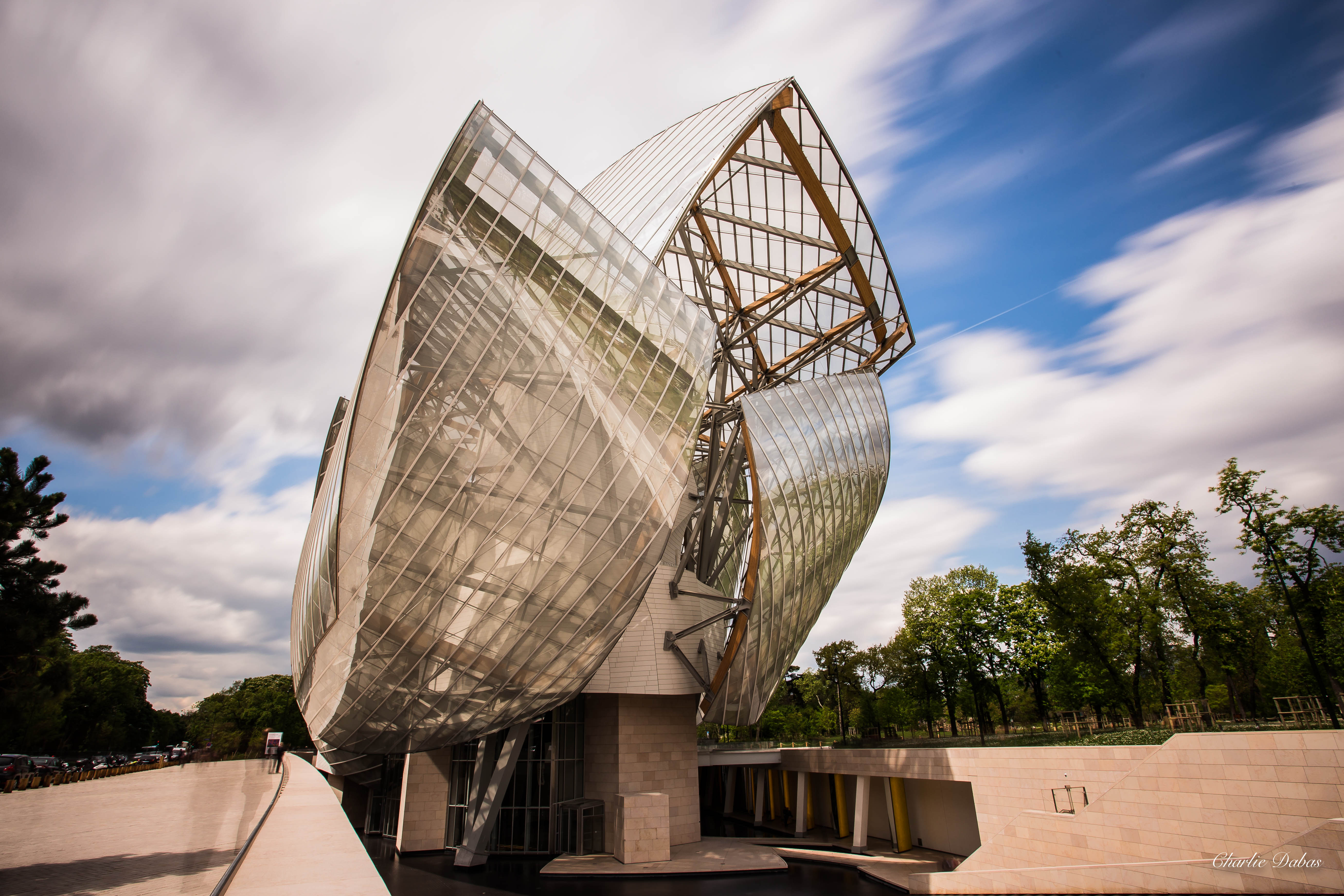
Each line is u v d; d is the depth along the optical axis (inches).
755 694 1459.2
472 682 994.1
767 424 1451.8
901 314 1663.4
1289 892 699.4
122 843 979.9
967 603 2130.9
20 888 679.7
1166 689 1932.8
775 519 1384.1
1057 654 1956.2
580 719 1470.2
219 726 4611.2
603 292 1027.9
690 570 1589.6
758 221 1604.3
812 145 1380.4
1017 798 1127.0
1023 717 2952.8
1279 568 1359.5
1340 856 670.5
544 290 963.3
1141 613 1692.9
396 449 897.5
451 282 903.1
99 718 3764.8
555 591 984.9
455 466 914.1
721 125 1451.8
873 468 1683.1
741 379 1865.2
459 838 1409.9
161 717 5585.6
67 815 1295.5
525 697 1061.1
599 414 995.3
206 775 2498.8
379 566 917.2
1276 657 2012.8
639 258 1097.4
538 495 951.0
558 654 1029.8
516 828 1385.3
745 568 1696.6
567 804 1359.5
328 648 1022.4
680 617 1435.8
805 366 1929.1
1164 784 840.9
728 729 3700.8
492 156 930.7
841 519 1550.2
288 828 767.1
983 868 1032.2
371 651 953.5
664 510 1055.6
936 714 2773.1
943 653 2187.5
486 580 945.5
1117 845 869.2
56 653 1258.6
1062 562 1867.6
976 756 1212.5
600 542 998.4
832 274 1556.3
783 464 1427.2
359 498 902.4
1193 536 1656.0
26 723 1290.6
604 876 1155.3
